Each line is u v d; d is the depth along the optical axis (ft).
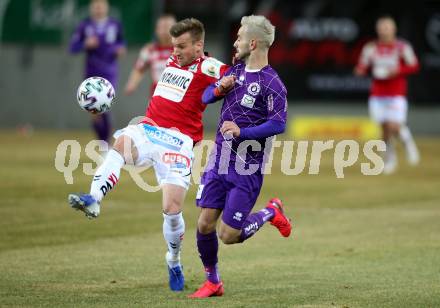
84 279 67.26
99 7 156.76
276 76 61.62
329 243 85.20
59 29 212.23
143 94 212.64
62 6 211.00
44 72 217.36
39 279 66.95
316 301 60.08
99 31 156.97
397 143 197.36
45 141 187.73
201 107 64.64
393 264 74.59
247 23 61.67
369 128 202.39
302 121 205.16
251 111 61.82
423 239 87.45
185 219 98.99
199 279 68.44
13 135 201.77
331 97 201.05
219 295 61.87
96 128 153.89
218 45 205.98
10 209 101.91
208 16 205.46
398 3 195.52
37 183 122.62
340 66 199.62
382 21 151.23
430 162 165.68
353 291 63.52
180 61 64.18
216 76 63.67
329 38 199.11
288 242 85.76
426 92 198.59
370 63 153.17
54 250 79.61
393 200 115.65
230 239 61.77
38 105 218.38
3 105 219.61
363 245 83.97
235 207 61.05
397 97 150.92
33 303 58.54
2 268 71.15
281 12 199.62
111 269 71.46
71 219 96.63
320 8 198.49
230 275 69.67
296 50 200.23
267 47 61.98
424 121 204.13
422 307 58.54
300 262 75.46
